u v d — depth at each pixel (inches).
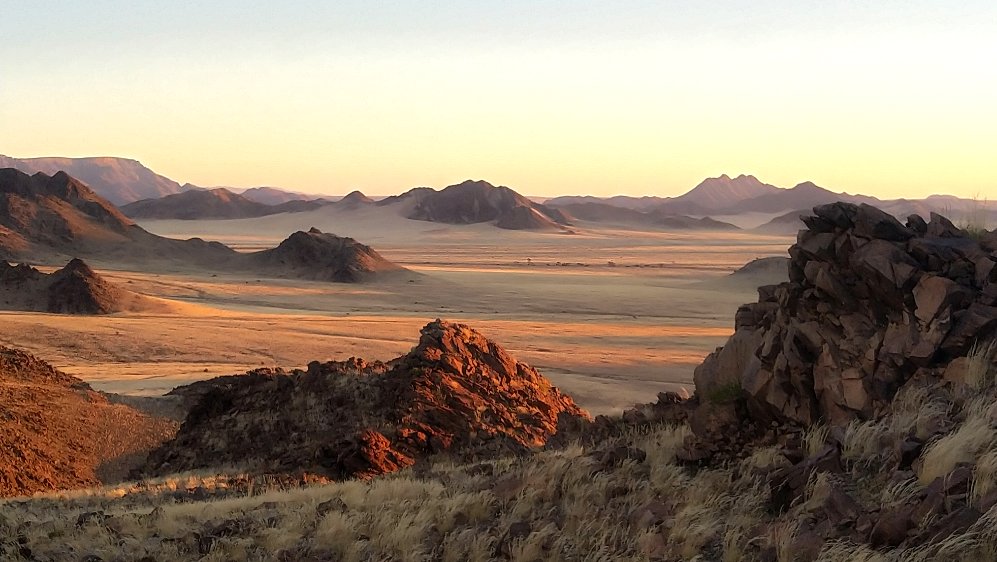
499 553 430.9
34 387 1692.9
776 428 502.3
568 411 1441.9
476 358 1434.5
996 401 398.0
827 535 354.6
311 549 473.1
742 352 548.1
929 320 460.4
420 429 1173.7
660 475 494.3
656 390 2249.0
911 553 316.5
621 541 415.5
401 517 503.8
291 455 1159.6
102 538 510.6
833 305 506.6
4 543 483.2
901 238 509.4
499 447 1146.7
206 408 1460.4
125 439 1545.3
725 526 402.9
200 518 581.9
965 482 340.2
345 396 1320.1
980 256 482.9
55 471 1269.7
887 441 413.4
